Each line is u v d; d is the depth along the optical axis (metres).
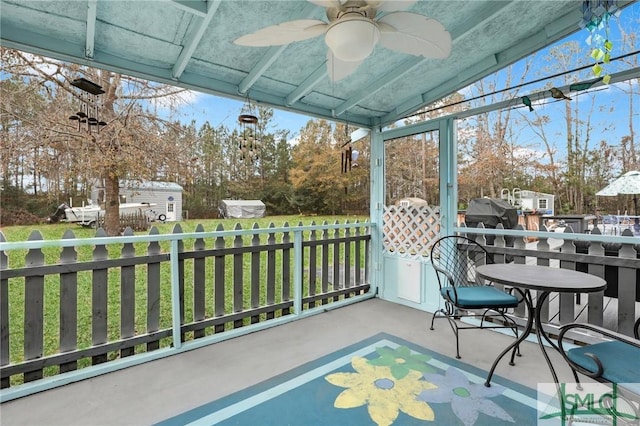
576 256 2.85
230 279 5.19
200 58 2.63
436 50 1.88
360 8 1.49
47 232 5.71
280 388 2.16
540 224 4.60
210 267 5.39
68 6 1.91
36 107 6.31
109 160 6.34
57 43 2.24
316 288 4.11
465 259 3.53
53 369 2.63
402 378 2.27
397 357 2.60
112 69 2.50
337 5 1.48
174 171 7.64
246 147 4.99
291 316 3.53
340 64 2.04
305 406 1.96
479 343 2.88
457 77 3.21
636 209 4.74
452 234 3.58
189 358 2.63
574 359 1.60
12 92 6.07
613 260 2.66
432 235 3.77
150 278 2.70
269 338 3.03
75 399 2.06
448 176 3.58
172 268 2.75
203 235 2.93
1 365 2.12
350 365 2.47
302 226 3.67
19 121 6.18
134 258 2.61
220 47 2.49
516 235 3.11
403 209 4.08
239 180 10.88
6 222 6.10
